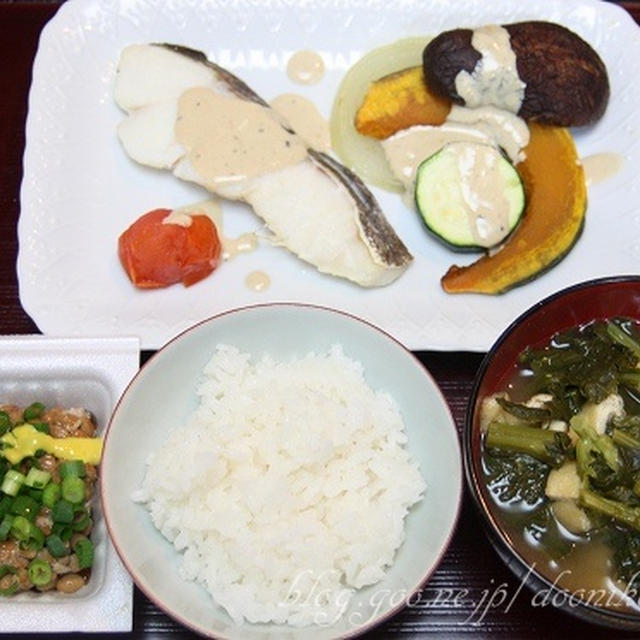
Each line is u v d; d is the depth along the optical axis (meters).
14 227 0.47
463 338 0.43
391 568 0.38
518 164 0.47
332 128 0.48
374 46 0.49
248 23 0.49
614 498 0.37
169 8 0.49
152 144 0.46
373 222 0.45
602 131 0.48
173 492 0.38
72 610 0.37
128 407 0.39
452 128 0.48
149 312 0.44
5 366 0.41
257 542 0.38
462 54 0.46
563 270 0.45
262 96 0.49
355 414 0.39
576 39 0.47
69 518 0.38
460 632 0.39
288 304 0.40
